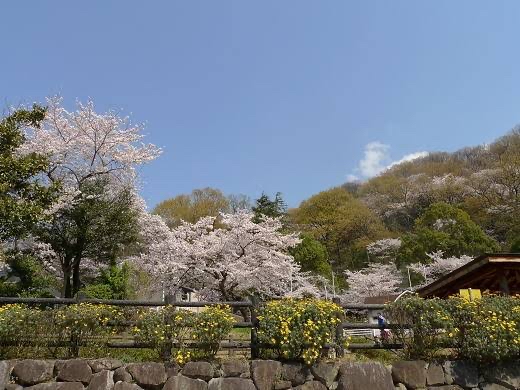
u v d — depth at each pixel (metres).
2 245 10.26
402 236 27.28
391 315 4.79
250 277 12.54
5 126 7.43
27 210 7.01
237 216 13.56
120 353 4.55
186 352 4.36
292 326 4.39
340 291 22.64
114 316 4.52
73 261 11.26
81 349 4.45
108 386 4.16
